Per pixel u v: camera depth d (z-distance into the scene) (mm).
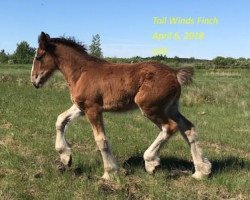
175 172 3416
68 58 3355
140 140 4500
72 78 3348
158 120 3223
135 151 3996
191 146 3340
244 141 4836
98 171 3350
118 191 2979
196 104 7980
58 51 3379
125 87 3188
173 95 3207
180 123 3348
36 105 6316
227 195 3059
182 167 3641
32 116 5406
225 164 3686
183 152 4074
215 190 3102
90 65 3316
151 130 5148
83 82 3270
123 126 5270
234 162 3752
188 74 3213
